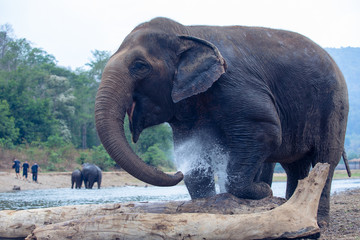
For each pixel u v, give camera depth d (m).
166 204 6.30
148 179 5.68
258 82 6.77
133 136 6.50
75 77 81.88
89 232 5.42
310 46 7.51
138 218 5.38
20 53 88.56
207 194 7.15
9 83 56.69
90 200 16.73
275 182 34.56
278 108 7.10
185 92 6.32
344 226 7.08
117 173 39.38
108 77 6.09
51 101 65.31
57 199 17.33
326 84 7.40
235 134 6.53
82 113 71.88
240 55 6.83
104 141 5.79
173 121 6.96
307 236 5.25
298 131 7.34
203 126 6.82
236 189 6.55
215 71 6.19
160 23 6.63
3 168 37.66
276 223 5.21
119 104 5.99
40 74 69.12
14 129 47.53
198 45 6.45
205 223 5.24
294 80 7.20
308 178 5.62
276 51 7.19
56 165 42.53
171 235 5.24
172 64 6.51
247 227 5.19
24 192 23.50
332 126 7.48
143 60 6.29
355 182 34.25
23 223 6.32
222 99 6.51
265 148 6.58
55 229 5.52
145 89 6.37
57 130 57.25
